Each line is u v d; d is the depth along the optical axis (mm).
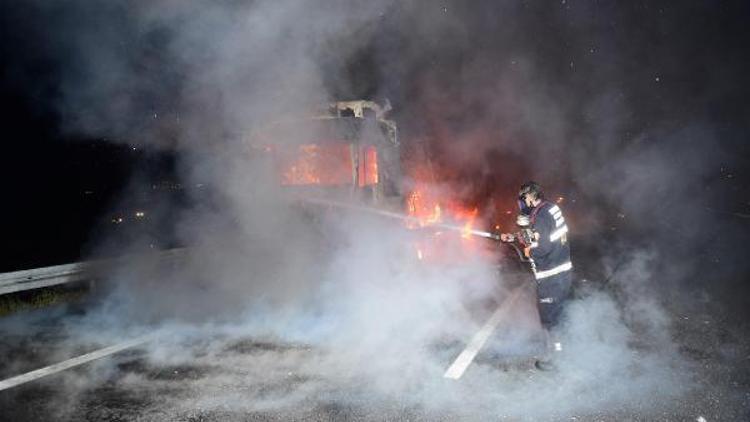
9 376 4738
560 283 4734
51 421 3863
